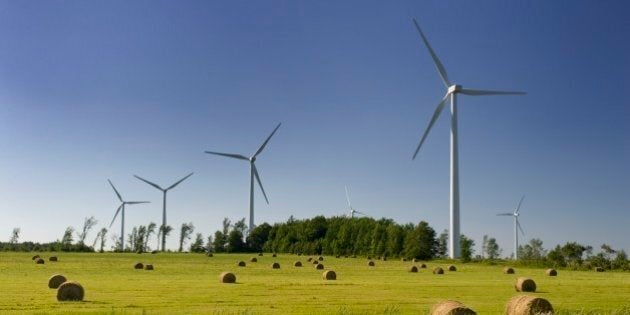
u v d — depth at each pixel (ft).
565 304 107.34
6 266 224.12
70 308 95.91
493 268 265.13
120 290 125.49
